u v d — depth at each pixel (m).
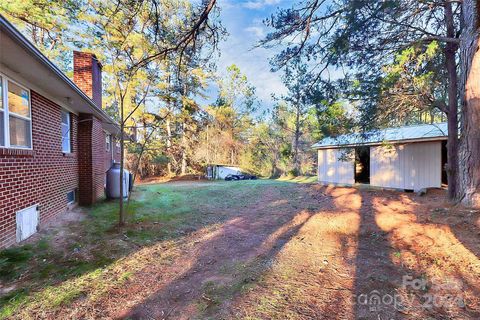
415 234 4.84
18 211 4.52
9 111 4.43
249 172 23.61
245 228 5.71
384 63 7.07
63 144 7.00
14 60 4.03
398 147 11.78
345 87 7.49
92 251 4.21
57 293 2.93
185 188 13.33
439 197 8.79
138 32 6.38
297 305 2.71
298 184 14.70
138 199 9.35
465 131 6.34
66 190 6.89
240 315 2.54
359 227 5.55
